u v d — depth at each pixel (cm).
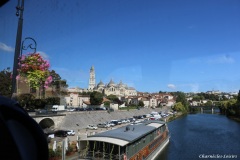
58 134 3044
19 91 745
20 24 486
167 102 13450
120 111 8969
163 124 4453
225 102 12500
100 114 7331
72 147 2819
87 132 4844
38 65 751
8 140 135
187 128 7006
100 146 2442
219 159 3619
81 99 6688
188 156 3797
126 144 2369
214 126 7494
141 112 10800
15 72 515
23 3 482
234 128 6962
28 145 144
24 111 153
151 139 3450
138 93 13850
